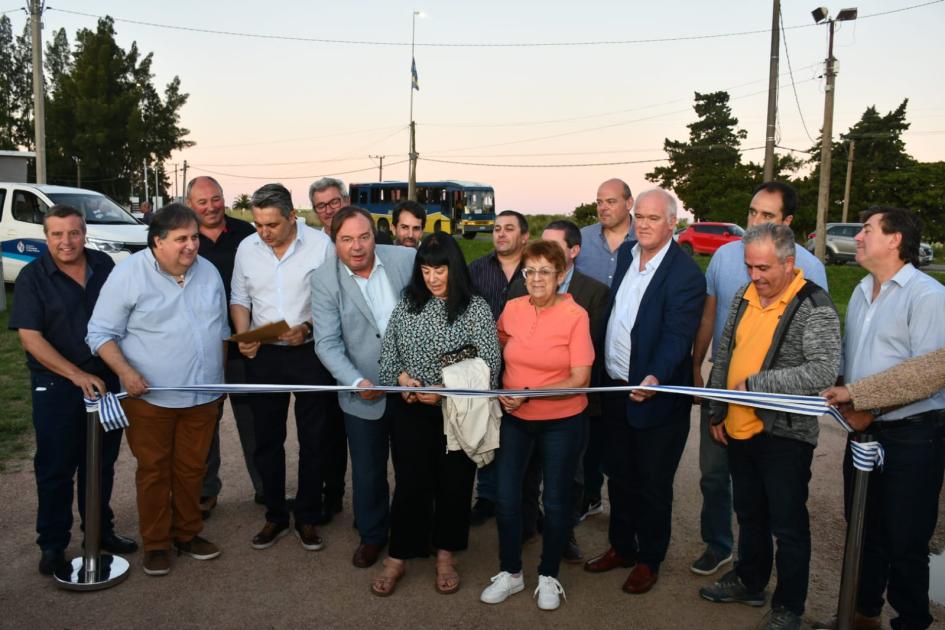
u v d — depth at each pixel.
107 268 3.92
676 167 56.75
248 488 5.03
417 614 3.45
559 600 3.55
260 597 3.58
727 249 3.87
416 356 3.58
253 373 4.10
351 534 4.35
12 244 11.93
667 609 3.54
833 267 20.11
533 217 46.12
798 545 3.16
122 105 55.44
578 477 3.98
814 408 2.95
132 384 3.52
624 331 3.71
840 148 48.91
